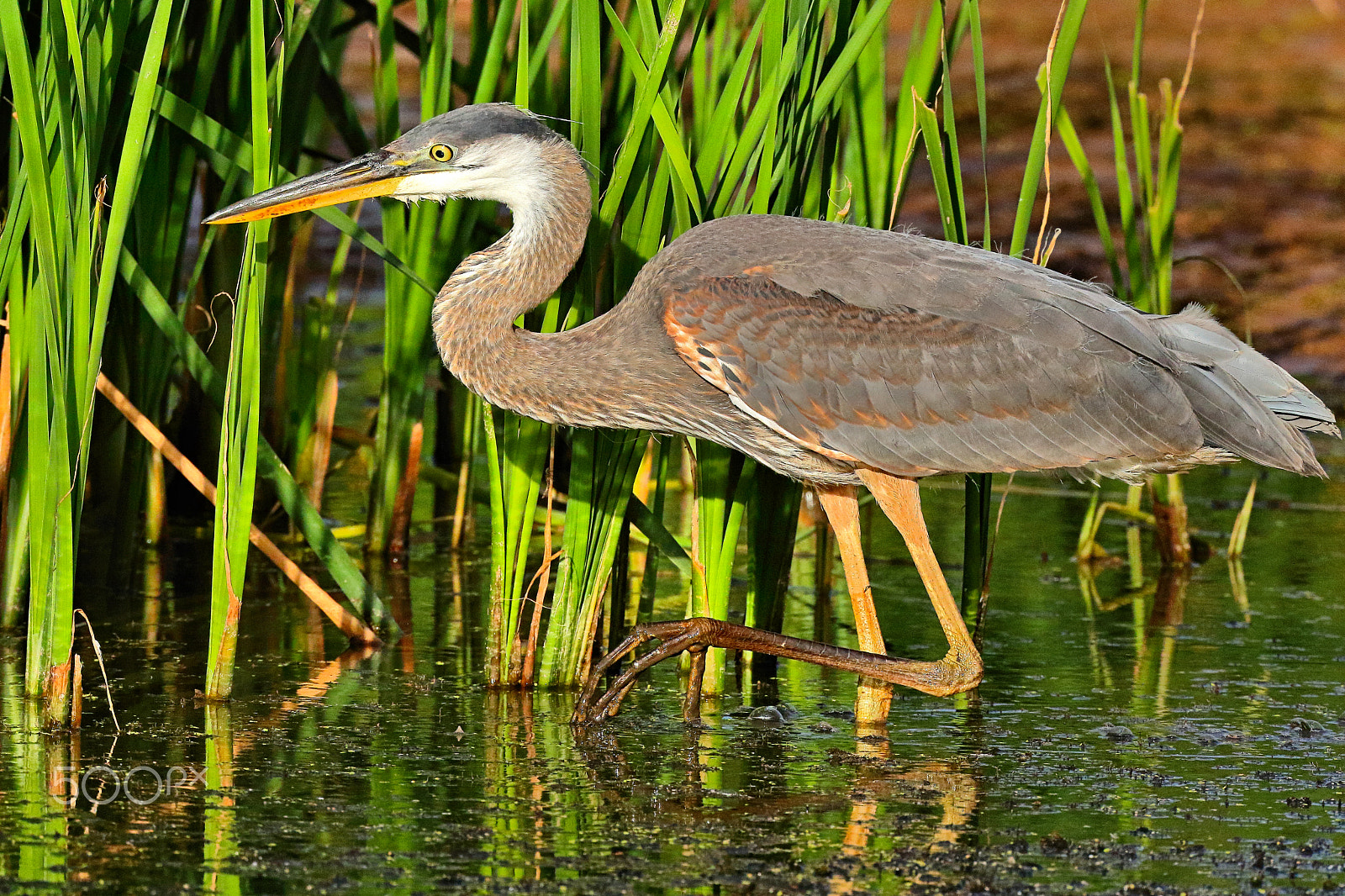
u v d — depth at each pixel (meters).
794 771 9.74
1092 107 33.56
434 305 10.84
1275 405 10.71
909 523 10.70
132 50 10.67
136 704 10.66
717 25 11.30
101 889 7.74
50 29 9.50
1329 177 29.36
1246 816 9.02
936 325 10.32
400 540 14.72
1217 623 13.23
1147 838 8.66
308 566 14.36
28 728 10.06
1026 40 39.12
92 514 14.17
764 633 10.54
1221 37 40.41
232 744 9.94
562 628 11.24
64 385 9.71
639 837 8.58
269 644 12.17
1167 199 13.98
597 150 10.76
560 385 10.59
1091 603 13.83
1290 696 11.30
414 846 8.37
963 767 9.83
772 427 10.45
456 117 10.48
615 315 10.70
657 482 11.73
